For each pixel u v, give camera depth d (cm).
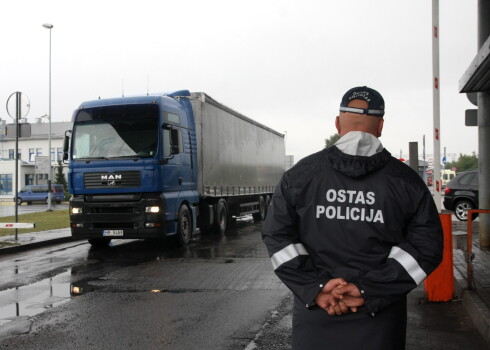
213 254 1147
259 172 2164
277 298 707
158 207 1191
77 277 884
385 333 229
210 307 659
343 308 228
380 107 245
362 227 233
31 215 2600
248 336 534
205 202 1528
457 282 734
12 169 6450
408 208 236
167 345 507
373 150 239
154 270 945
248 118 1972
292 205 245
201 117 1432
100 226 1222
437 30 823
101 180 1210
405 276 225
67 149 1264
